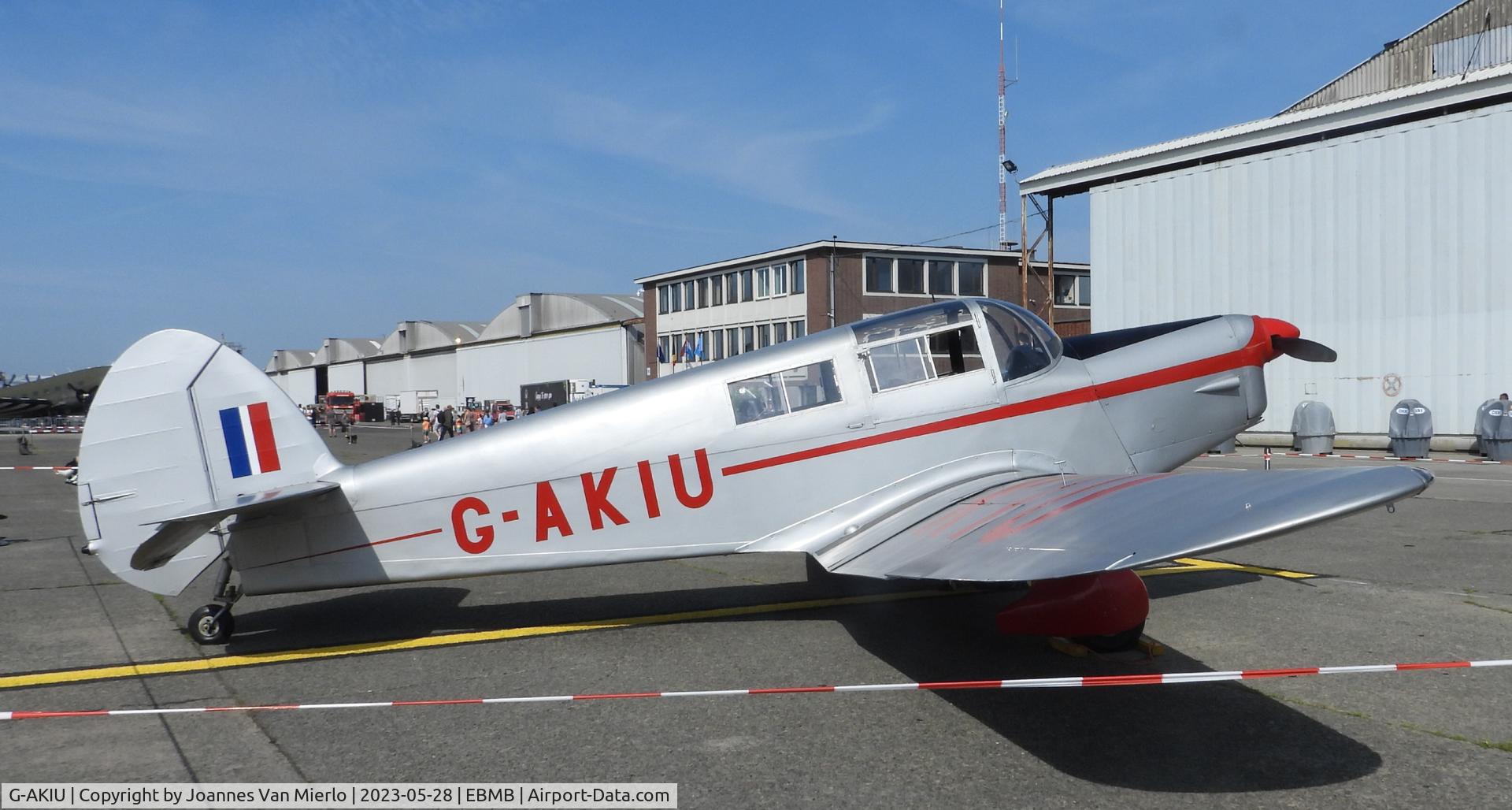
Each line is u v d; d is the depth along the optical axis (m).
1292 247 21.27
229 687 5.04
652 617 6.49
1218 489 4.26
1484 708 4.32
